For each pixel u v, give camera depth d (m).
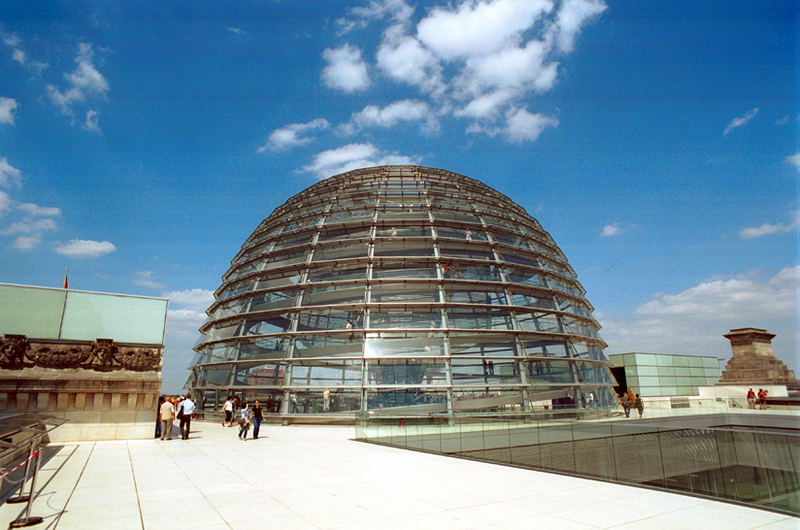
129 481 12.94
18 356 22.05
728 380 55.81
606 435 13.46
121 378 23.55
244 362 33.78
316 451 19.33
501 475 13.92
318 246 37.75
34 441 10.55
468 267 36.00
